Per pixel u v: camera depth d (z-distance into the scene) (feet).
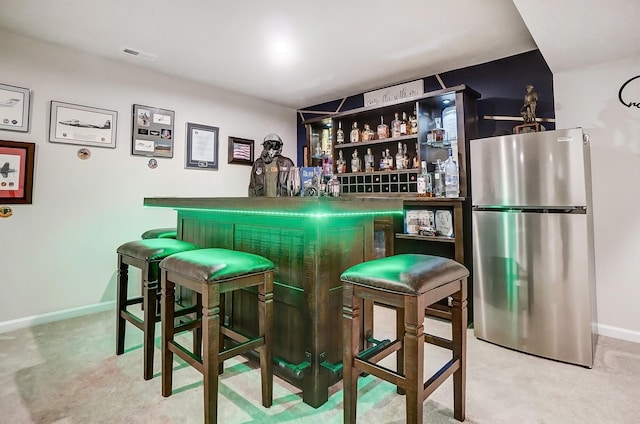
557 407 5.29
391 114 11.99
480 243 7.95
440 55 9.64
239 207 5.86
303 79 11.68
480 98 10.17
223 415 5.06
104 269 10.06
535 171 7.16
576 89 8.55
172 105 11.50
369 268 4.54
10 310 8.51
